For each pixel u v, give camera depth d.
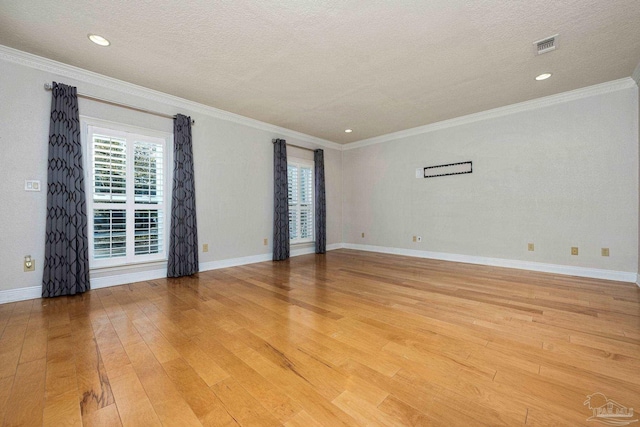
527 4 2.03
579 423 1.13
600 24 2.25
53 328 2.09
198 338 1.93
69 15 2.13
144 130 3.47
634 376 1.45
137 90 3.39
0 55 2.60
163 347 1.80
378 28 2.29
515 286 3.16
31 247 2.76
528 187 3.97
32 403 1.27
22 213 2.72
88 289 3.02
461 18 2.18
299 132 5.40
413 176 5.24
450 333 1.98
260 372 1.52
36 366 1.58
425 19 2.19
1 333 2.00
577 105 3.58
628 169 3.29
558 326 2.08
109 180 3.21
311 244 5.74
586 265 3.56
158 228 3.61
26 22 2.21
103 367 1.57
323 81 3.25
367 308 2.49
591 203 3.52
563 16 2.16
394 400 1.29
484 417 1.17
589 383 1.39
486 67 2.94
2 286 2.63
